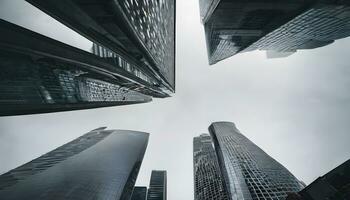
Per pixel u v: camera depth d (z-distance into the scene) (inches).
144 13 2057.1
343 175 797.2
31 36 1379.2
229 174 4574.3
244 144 6594.5
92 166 5516.7
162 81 3882.9
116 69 2487.7
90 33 1460.4
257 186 3718.0
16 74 2255.2
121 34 1646.2
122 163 6131.9
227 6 1706.4
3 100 2220.7
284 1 1626.5
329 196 791.1
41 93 2694.4
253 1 1606.8
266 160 5103.3
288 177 4047.7
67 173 4972.9
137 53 2287.2
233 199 3607.3
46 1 1024.9
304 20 1994.3
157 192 7795.3
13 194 3973.9
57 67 2588.6
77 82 3366.1
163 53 3796.8
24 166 5816.9
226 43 3181.6
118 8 1101.1
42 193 4003.4
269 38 2748.5
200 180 6141.7
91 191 4338.1
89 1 1053.8
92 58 2004.2
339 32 2620.6
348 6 1640.0
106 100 4650.6
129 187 5570.9
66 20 1231.5
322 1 1571.1
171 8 4815.5
